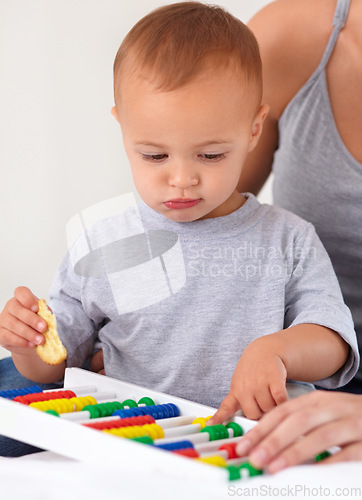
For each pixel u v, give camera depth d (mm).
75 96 1807
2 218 1819
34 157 1819
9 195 1818
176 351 963
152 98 861
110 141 1823
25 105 1801
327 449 573
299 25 1179
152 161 898
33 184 1826
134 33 951
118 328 1021
